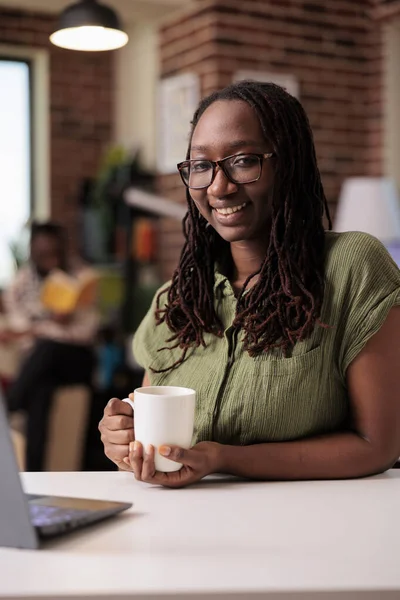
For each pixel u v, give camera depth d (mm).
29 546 937
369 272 1402
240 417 1396
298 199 1439
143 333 1563
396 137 5863
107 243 6078
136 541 973
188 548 946
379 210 5160
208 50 5480
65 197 6672
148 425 1252
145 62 6332
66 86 6648
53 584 821
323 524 1052
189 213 1526
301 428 1394
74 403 4383
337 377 1403
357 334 1378
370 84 5922
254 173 1402
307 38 5699
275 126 1408
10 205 6633
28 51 6527
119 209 6047
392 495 1218
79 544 962
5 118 6613
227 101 1433
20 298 4945
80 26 3209
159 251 6137
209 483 1310
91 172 6766
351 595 811
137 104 6488
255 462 1309
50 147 6605
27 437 4348
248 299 1440
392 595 813
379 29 5867
